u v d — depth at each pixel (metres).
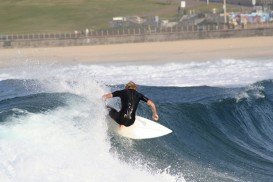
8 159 53.28
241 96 96.50
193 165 68.94
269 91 107.06
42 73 158.88
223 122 87.12
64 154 56.66
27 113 63.03
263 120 92.19
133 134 67.12
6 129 57.62
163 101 99.25
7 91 108.00
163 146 71.25
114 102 78.94
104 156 59.62
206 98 97.31
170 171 64.75
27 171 53.03
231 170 70.44
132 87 66.00
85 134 61.25
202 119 85.00
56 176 53.88
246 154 78.75
